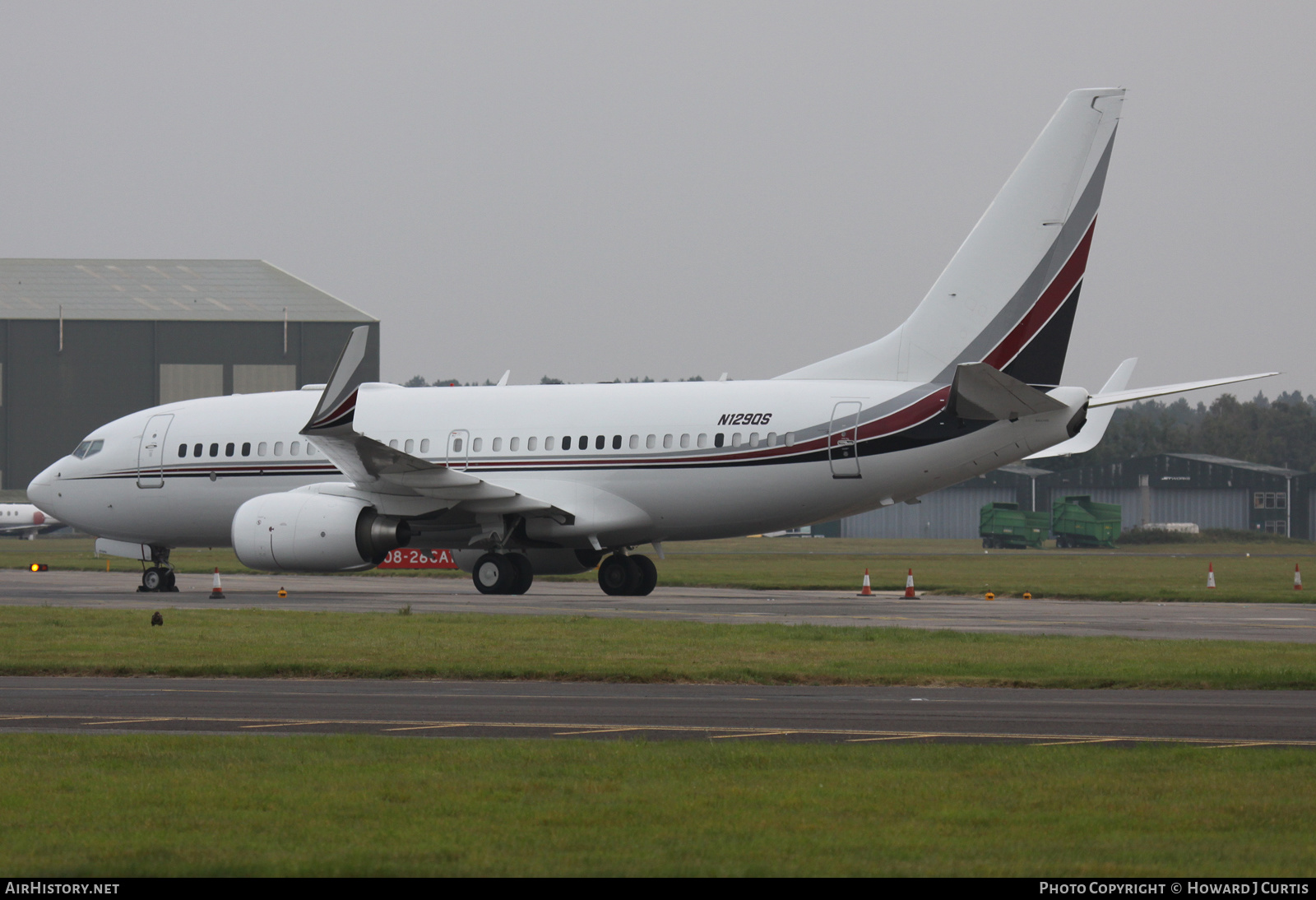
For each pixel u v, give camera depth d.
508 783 38.69
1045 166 113.62
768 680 63.12
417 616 93.50
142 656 70.94
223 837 32.75
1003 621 97.44
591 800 36.53
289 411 136.50
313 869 29.84
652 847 31.78
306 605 112.38
